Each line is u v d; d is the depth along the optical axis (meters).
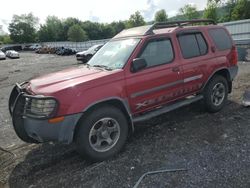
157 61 4.41
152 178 3.25
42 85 3.72
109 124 3.87
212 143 4.05
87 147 3.63
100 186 3.19
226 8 52.88
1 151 4.48
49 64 24.30
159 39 4.49
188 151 3.86
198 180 3.12
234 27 23.84
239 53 12.88
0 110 7.37
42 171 3.69
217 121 4.94
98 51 5.11
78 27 78.62
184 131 4.60
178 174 3.28
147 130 4.77
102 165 3.68
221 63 5.37
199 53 5.05
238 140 4.08
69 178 3.44
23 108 3.62
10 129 5.64
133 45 4.30
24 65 25.62
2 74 18.08
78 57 21.92
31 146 4.59
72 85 3.54
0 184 3.46
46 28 99.69
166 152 3.88
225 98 5.57
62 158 4.00
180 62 4.68
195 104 5.95
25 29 100.69
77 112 3.47
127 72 4.01
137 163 3.64
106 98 3.72
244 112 5.30
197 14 59.66
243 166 3.33
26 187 3.34
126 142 4.34
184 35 4.89
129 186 3.13
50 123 3.37
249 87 7.26
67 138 3.49
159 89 4.40
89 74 3.95
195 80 4.93
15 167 3.88
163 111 4.52
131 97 4.05
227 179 3.09
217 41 5.45
